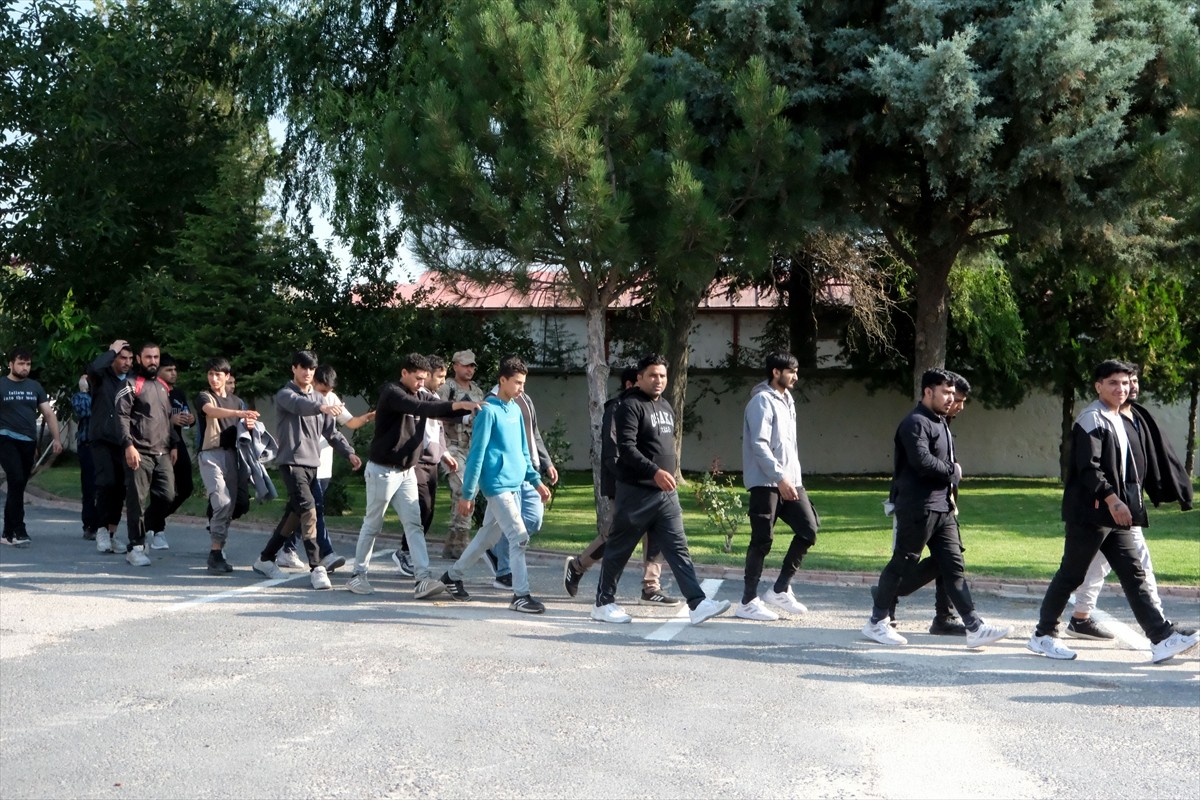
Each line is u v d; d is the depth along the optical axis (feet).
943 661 22.94
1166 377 69.05
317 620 25.91
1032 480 75.05
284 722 18.02
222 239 55.98
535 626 25.88
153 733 17.46
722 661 22.62
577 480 71.05
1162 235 48.42
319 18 61.21
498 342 68.23
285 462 30.48
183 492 36.68
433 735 17.42
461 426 35.40
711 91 42.22
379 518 28.94
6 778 15.51
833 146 44.68
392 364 64.44
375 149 38.55
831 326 77.30
